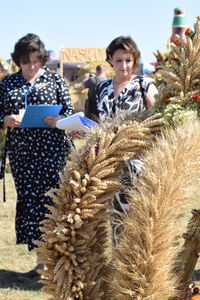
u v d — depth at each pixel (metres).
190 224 1.78
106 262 1.81
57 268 1.64
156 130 1.84
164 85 2.17
